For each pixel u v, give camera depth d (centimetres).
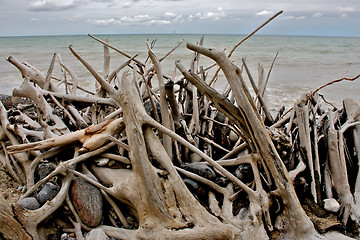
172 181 264
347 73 1455
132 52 2625
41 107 406
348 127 345
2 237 247
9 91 966
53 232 281
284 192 258
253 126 261
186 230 250
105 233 272
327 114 393
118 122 321
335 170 317
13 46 4581
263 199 272
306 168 319
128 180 273
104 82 411
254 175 294
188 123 397
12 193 304
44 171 322
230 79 255
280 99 887
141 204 263
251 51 3106
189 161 356
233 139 382
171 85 306
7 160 343
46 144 319
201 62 1641
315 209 303
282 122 378
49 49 3553
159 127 275
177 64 277
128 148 296
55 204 273
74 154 328
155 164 284
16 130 342
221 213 279
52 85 474
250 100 258
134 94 276
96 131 324
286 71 1529
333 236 276
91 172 321
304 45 4941
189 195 264
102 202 288
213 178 312
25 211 256
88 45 4616
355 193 312
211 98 281
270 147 260
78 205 279
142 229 261
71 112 433
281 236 260
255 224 257
